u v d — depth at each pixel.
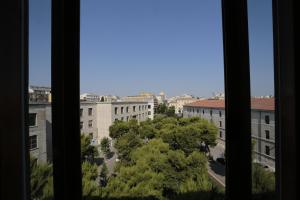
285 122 1.23
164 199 2.88
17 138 1.16
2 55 1.15
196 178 2.72
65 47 1.26
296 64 1.19
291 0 1.19
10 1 1.17
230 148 1.33
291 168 1.20
